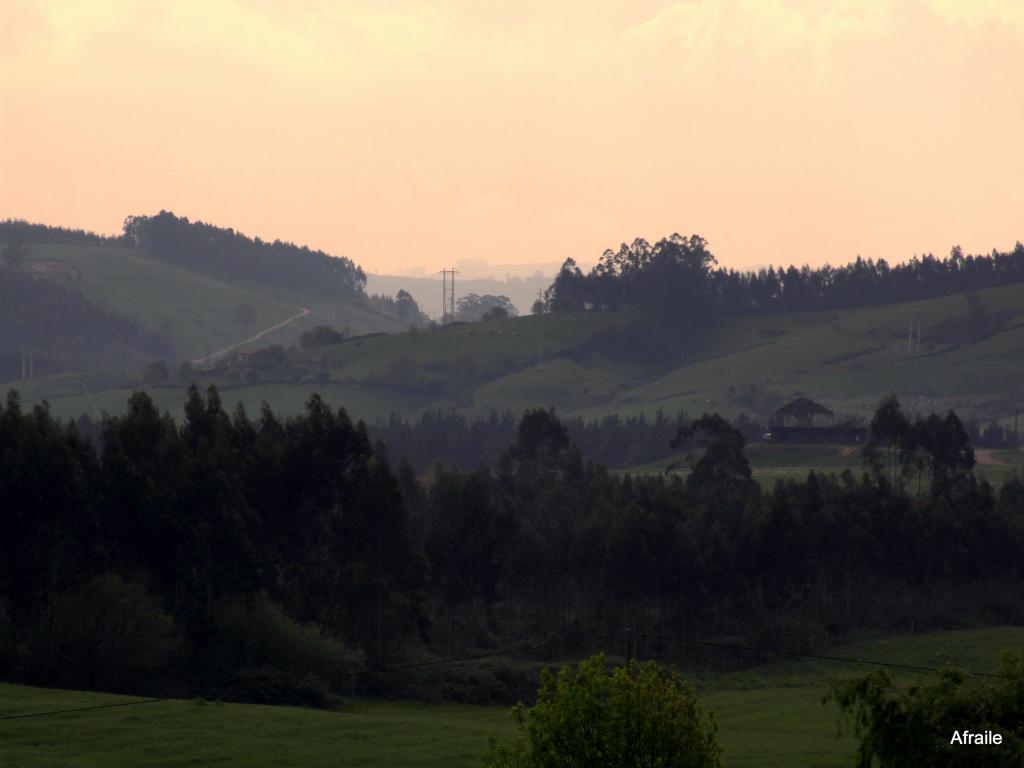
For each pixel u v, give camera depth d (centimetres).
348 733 17250
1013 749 8456
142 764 14700
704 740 10500
